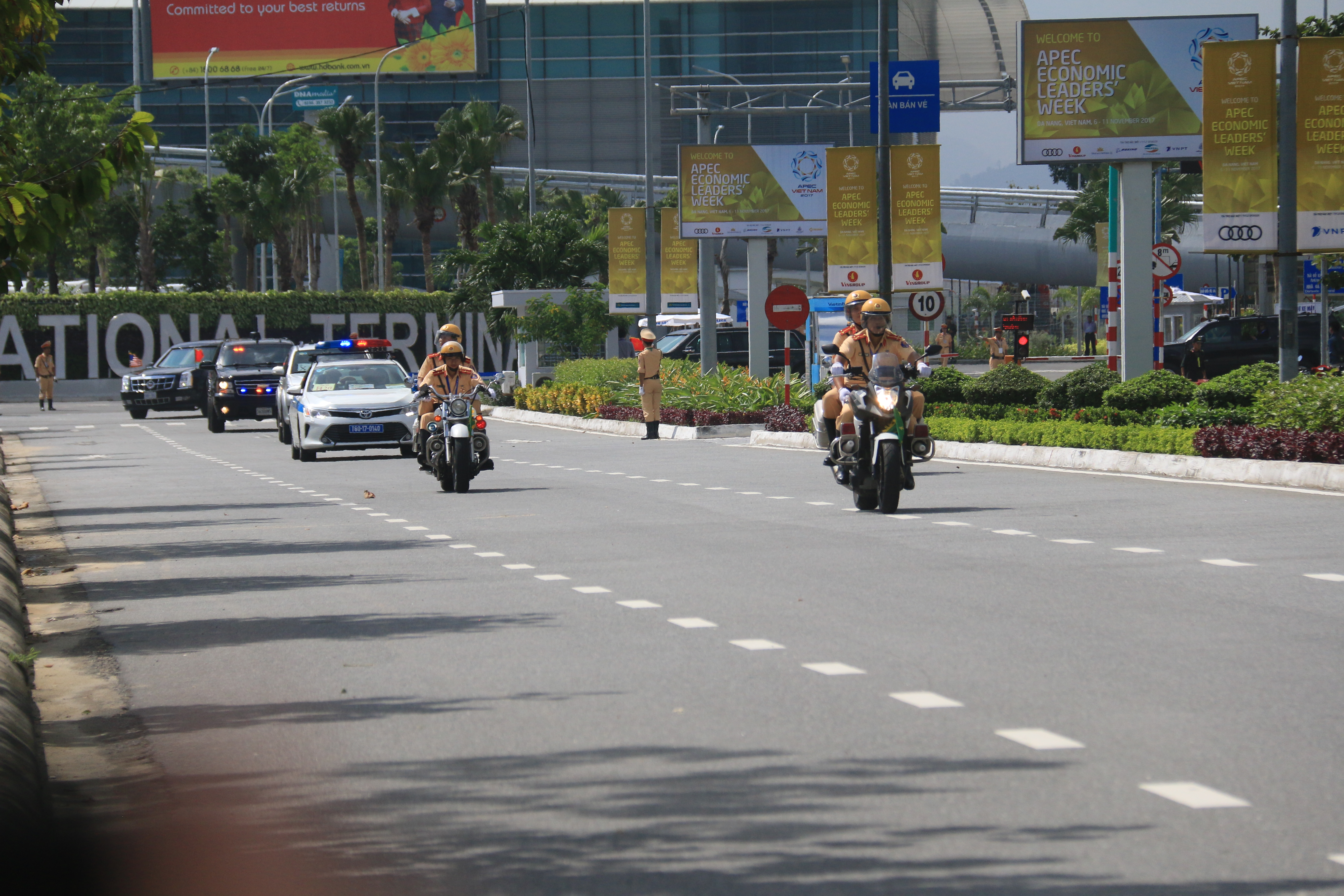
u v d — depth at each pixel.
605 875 13.20
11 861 13.90
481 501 51.66
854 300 44.97
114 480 67.31
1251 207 62.50
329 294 188.50
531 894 12.80
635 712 19.41
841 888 12.66
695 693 20.41
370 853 14.09
